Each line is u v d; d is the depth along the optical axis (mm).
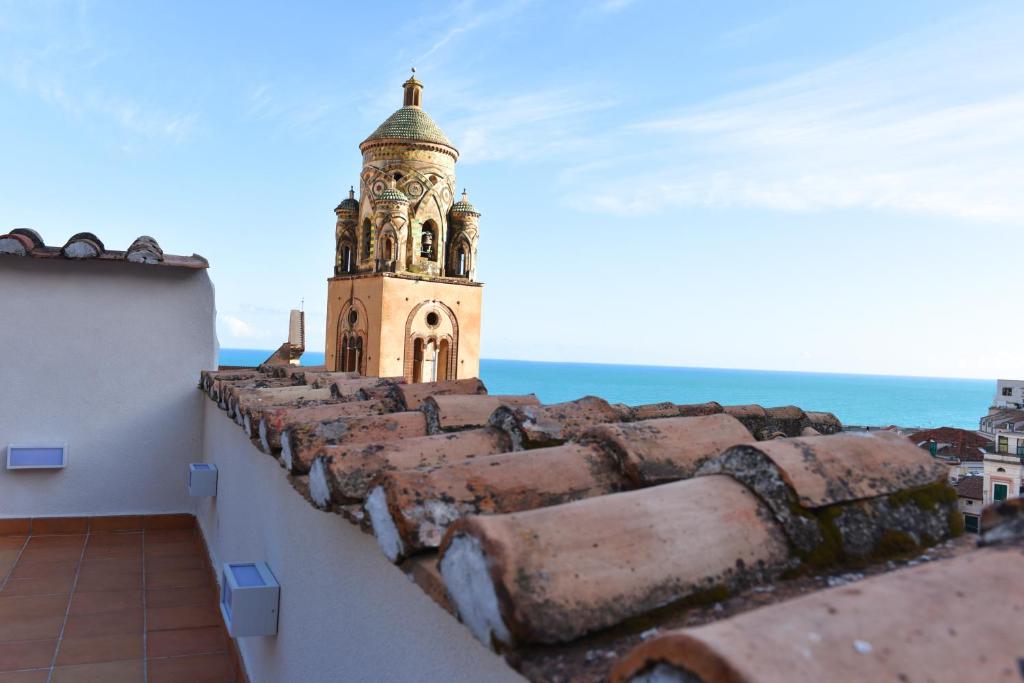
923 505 2229
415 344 33344
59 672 6094
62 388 9641
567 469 2621
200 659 6496
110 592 7828
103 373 9805
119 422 9875
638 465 2607
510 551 1692
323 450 3150
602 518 1866
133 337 9922
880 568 1956
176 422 10117
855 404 144125
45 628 6887
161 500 10094
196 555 9125
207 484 8398
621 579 1717
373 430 3953
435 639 2562
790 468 2104
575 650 1599
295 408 4871
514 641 1620
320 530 4082
